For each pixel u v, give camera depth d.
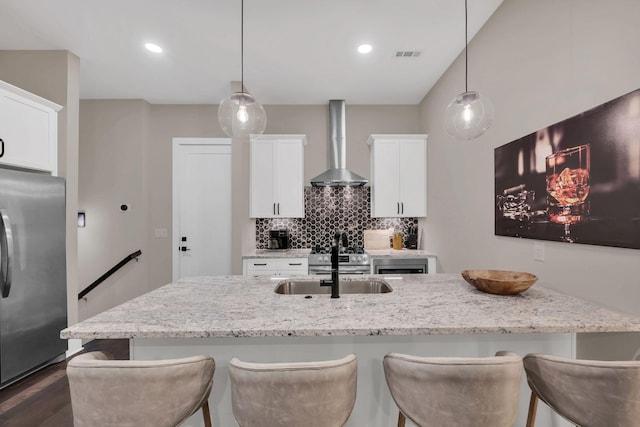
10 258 2.27
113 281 4.12
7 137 2.40
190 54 3.05
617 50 1.45
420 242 4.25
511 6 2.24
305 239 4.33
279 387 1.01
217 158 4.38
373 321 1.31
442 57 3.12
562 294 1.74
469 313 1.41
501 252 2.43
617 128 1.44
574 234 1.69
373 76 3.53
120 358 2.93
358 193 4.35
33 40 2.78
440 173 3.61
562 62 1.79
